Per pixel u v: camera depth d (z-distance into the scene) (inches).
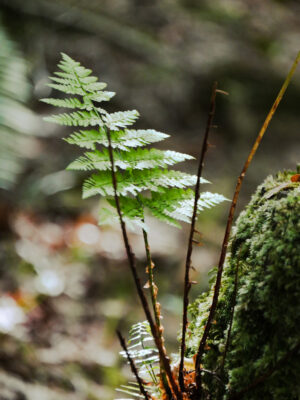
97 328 146.9
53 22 307.0
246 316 43.6
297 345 39.4
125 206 42.3
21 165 211.6
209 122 39.4
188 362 48.2
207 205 44.1
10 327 131.3
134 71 296.8
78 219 203.8
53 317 145.1
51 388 114.7
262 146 293.0
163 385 46.9
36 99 259.1
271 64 335.0
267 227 44.9
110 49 305.3
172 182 45.0
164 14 352.8
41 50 287.3
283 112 315.6
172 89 295.4
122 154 45.4
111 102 276.5
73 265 176.6
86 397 116.0
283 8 419.8
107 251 187.9
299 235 41.9
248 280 43.8
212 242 202.4
